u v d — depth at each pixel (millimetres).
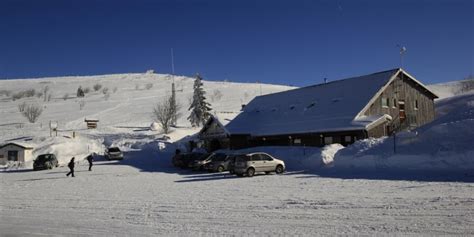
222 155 36812
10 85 198125
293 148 37438
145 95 144375
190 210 15297
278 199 17031
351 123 37312
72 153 60625
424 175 22875
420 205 13625
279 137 44188
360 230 10672
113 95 147875
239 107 115000
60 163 51375
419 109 43531
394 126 40812
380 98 40375
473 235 9688
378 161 27828
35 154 60531
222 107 114812
